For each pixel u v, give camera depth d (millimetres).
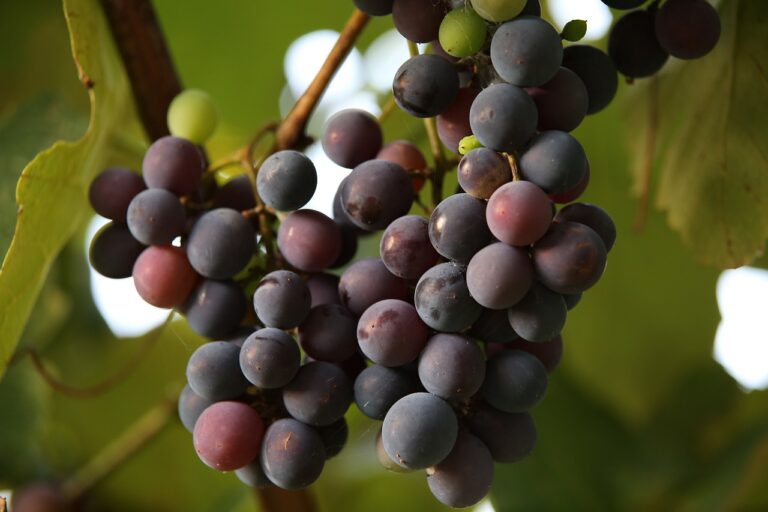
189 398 502
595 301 707
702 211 589
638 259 701
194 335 625
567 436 690
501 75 473
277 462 485
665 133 597
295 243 498
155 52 585
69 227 561
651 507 683
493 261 463
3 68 668
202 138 547
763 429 671
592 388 707
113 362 713
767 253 683
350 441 727
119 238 517
